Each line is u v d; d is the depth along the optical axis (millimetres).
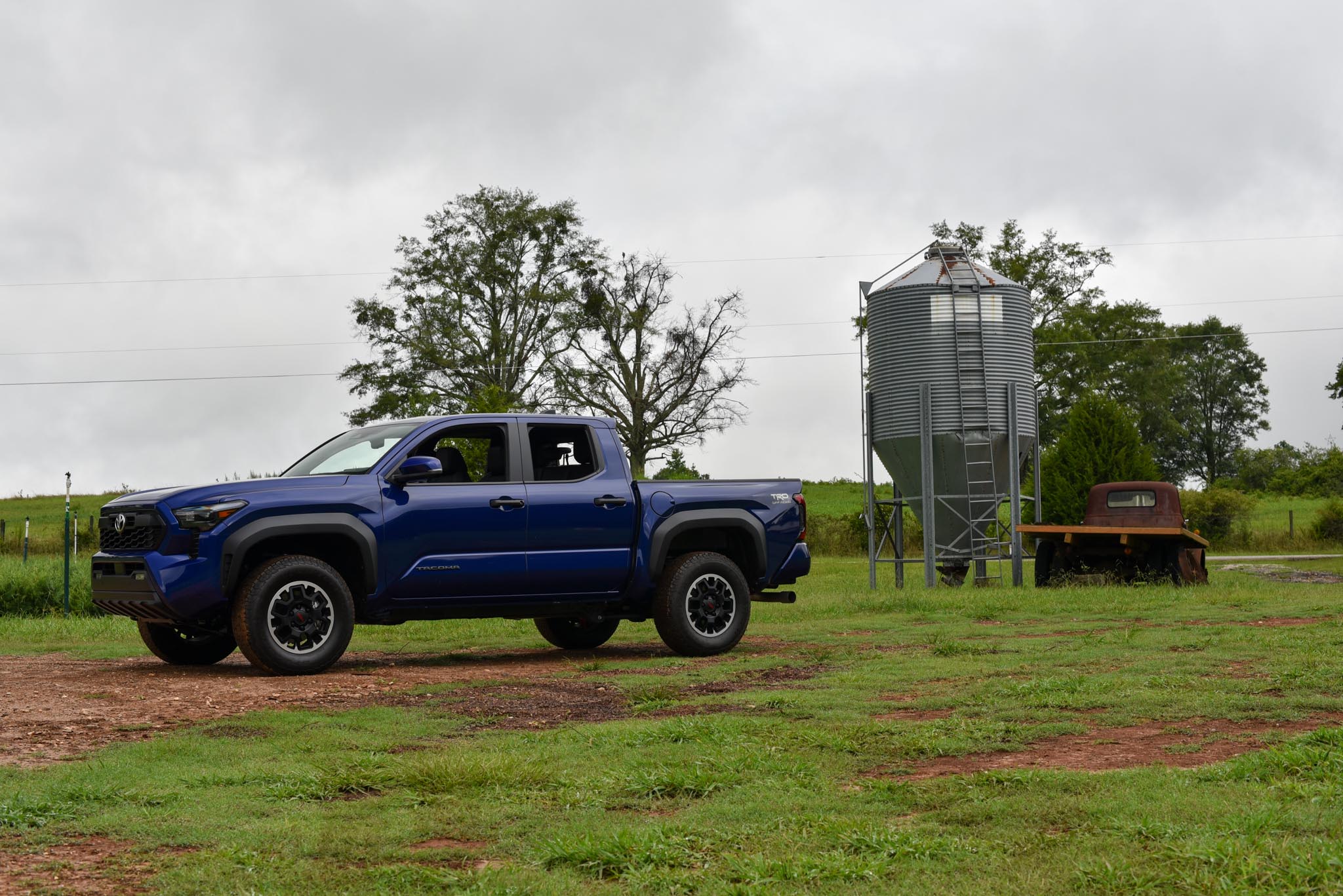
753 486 11016
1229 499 48406
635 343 59156
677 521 10555
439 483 9875
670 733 6051
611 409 58375
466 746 5953
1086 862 3584
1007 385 22172
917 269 23062
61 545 36844
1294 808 4141
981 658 9523
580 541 10180
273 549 9484
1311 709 6613
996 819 4195
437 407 53406
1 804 4527
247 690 8219
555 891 3484
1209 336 93000
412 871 3693
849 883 3488
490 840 4184
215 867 3783
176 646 10281
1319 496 81188
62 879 3717
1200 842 3693
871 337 22984
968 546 22688
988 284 22203
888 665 9164
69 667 10156
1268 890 3293
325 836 4188
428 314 56969
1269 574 27391
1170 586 19688
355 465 9820
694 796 4758
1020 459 22453
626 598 10586
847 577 28000
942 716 6781
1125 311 57844
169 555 9023
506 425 10203
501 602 10016
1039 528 20359
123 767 5363
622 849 3818
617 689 8234
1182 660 8922
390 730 6516
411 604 9711
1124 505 21469
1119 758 5461
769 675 8844
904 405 22203
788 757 5426
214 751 5809
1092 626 12539
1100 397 29906
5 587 16969
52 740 6258
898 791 4691
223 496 9086
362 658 10805
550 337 56781
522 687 8398
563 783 4969
